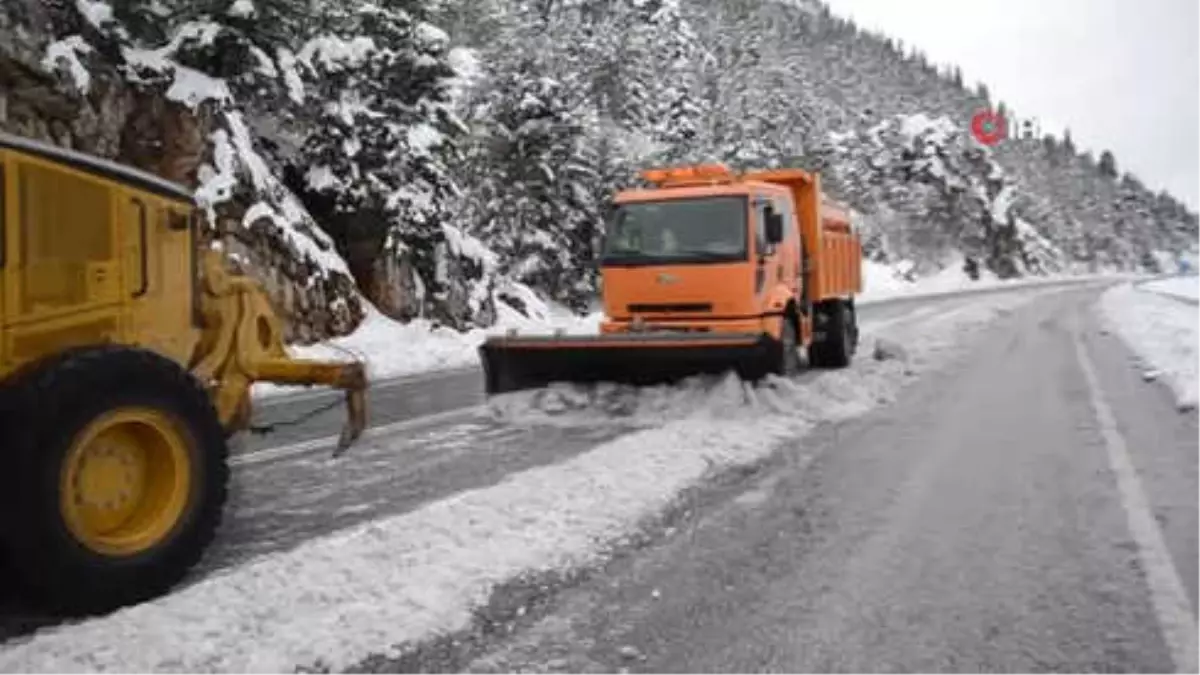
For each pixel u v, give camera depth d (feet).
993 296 142.31
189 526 15.62
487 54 113.29
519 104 92.63
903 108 383.24
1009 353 51.96
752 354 30.71
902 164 253.24
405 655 12.54
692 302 35.29
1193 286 141.38
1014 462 23.98
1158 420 29.58
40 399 13.76
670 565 16.20
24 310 14.69
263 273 53.88
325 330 57.67
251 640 12.75
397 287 66.28
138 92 51.31
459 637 13.15
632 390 32.35
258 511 20.16
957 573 15.75
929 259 241.96
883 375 41.14
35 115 44.75
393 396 39.70
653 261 35.83
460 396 39.45
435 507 19.08
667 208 36.22
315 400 38.42
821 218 43.01
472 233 90.07
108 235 15.98
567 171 95.55
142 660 12.14
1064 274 327.67
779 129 200.64
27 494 13.62
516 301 85.71
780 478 22.58
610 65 169.17
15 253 14.48
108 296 15.98
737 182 38.88
